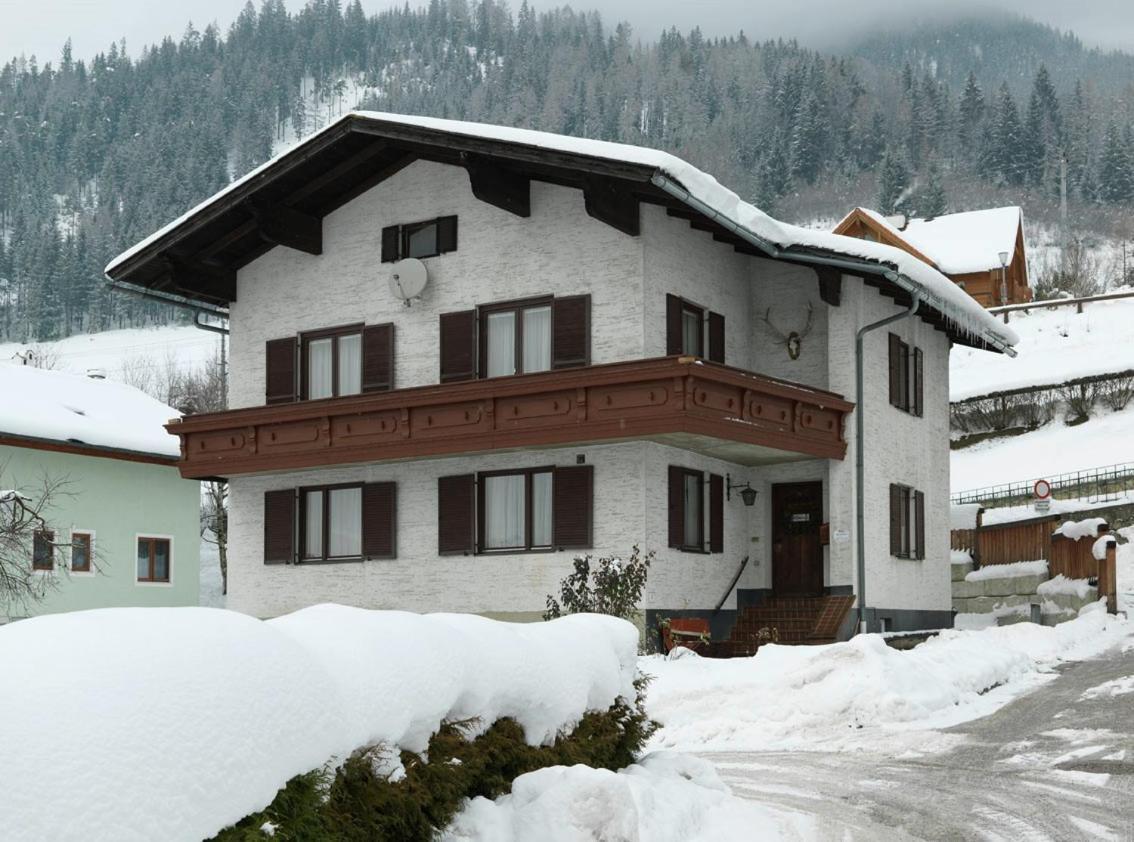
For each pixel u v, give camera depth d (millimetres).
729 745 14562
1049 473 46062
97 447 30641
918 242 65688
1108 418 49219
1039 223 132625
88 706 4188
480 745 6992
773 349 24453
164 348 129500
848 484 23203
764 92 192375
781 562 24000
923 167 173000
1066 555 29469
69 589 30188
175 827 4328
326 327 25281
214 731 4609
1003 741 13672
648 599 20984
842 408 22953
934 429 27750
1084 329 57500
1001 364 55656
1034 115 160625
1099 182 145250
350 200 25203
